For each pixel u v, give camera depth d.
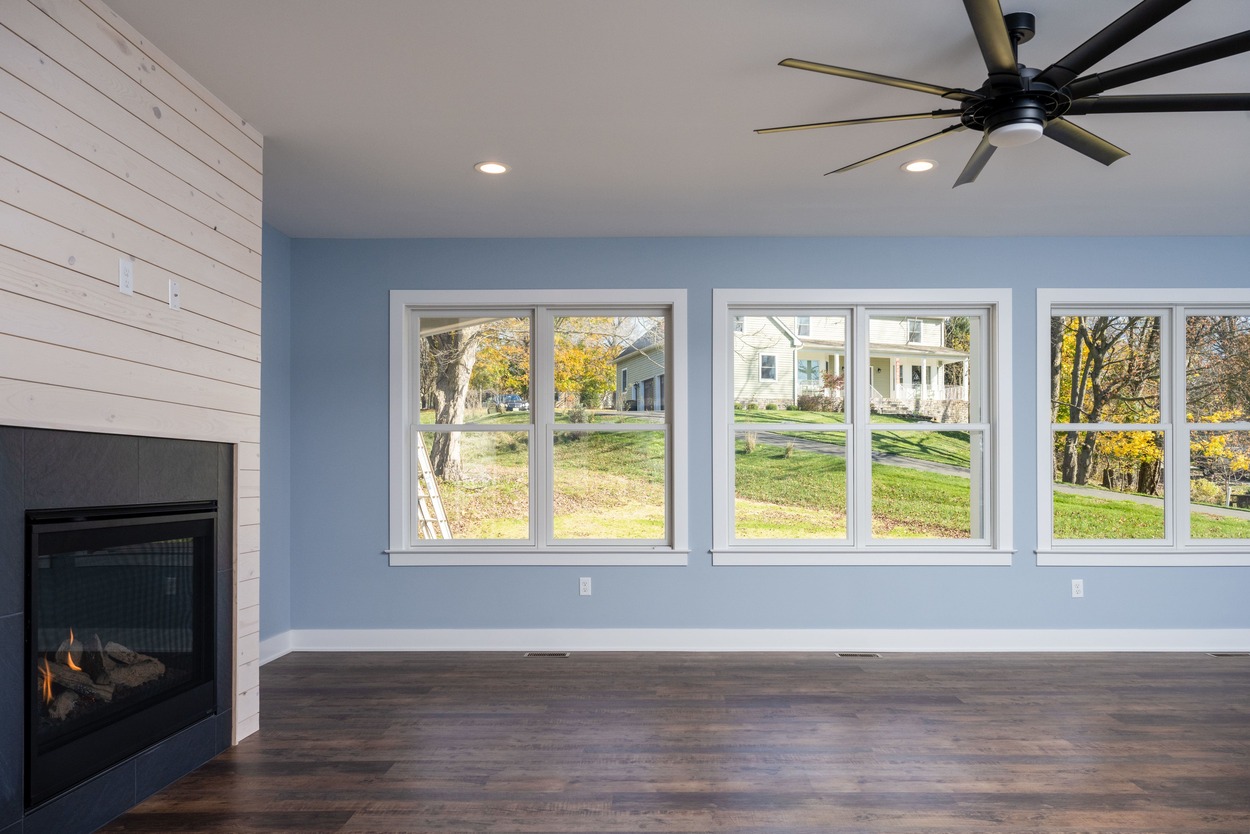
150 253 2.75
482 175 4.08
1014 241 5.21
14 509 2.23
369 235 5.16
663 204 4.56
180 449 2.98
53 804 2.38
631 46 2.80
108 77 2.54
